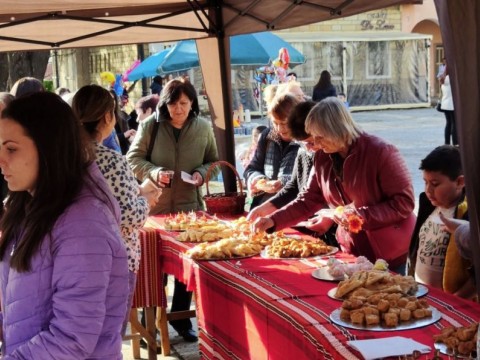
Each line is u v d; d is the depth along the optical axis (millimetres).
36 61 9094
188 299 5223
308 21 4758
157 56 12367
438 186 3139
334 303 2965
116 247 2025
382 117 22875
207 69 5859
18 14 5320
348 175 3824
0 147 2016
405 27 25547
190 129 5340
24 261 1981
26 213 2068
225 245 3967
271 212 4496
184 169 5344
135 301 4641
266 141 5047
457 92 2277
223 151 5902
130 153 5359
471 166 2279
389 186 3748
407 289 2971
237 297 3426
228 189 5895
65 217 1980
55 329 1944
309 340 2648
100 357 2018
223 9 5617
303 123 4148
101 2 5176
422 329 2584
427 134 17703
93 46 5766
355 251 3934
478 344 1991
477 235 2279
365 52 24938
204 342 3979
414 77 25734
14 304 2018
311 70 24406
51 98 2031
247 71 22078
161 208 5336
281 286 3283
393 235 3773
